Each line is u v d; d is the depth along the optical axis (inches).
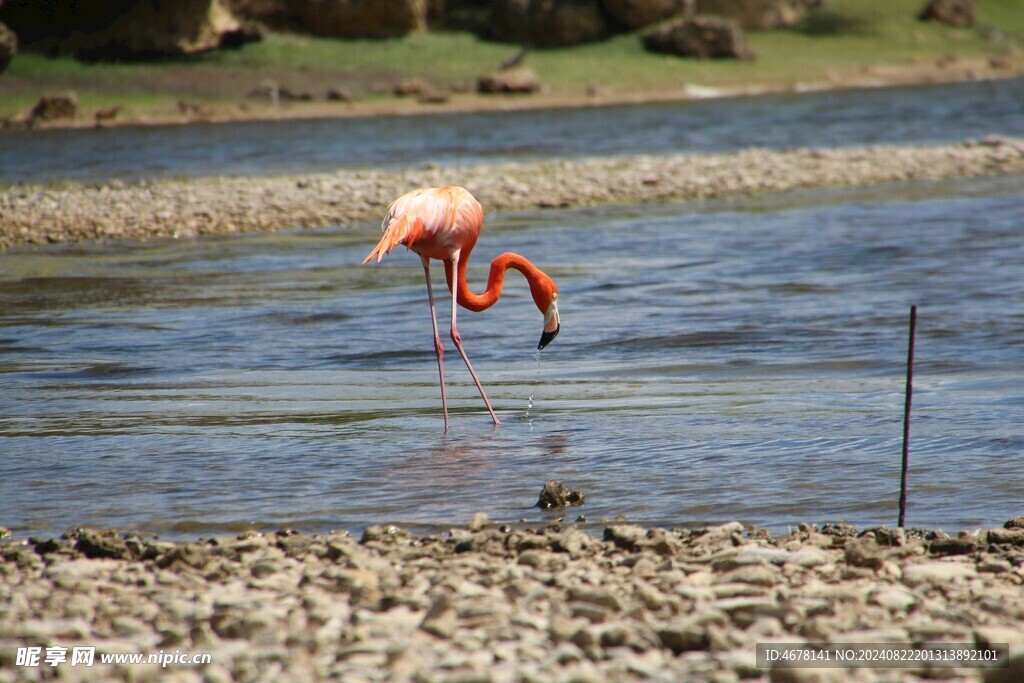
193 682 283.6
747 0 5452.8
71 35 4370.1
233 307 1008.9
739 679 278.7
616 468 526.3
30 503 490.6
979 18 5994.1
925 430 579.8
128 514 474.0
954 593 346.9
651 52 5004.9
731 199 1779.0
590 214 1653.5
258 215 1632.6
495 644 305.1
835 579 358.6
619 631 303.3
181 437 599.8
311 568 384.8
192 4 4434.1
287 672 281.3
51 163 2415.1
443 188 614.5
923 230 1379.2
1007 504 465.7
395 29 4940.9
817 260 1194.0
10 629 318.0
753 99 4288.9
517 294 1066.7
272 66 4458.7
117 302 1043.3
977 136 2630.4
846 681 277.7
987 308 909.2
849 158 2164.1
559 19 4960.6
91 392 714.8
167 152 2652.6
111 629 327.3
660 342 829.8
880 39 5487.2
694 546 404.8
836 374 722.2
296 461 550.0
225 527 456.8
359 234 1513.3
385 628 318.0
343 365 788.6
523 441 578.6
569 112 3922.2
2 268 1254.3
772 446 558.6
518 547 406.9
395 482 511.5
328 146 2770.7
